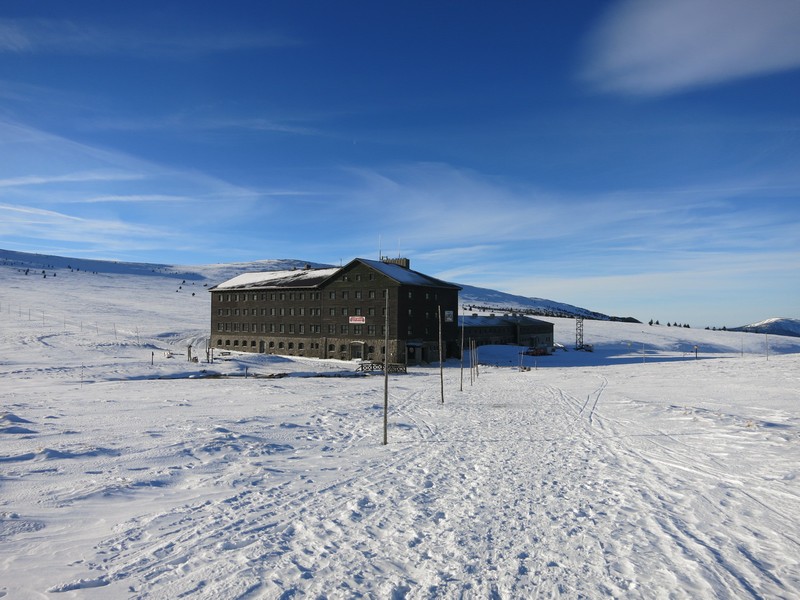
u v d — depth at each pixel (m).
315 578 8.26
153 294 169.88
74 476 13.80
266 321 89.38
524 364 78.38
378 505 12.31
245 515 11.36
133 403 30.39
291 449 18.86
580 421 25.86
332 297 81.69
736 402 29.77
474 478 15.05
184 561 8.83
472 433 22.77
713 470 15.62
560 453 18.56
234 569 8.51
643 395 35.38
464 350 94.19
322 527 10.73
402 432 22.97
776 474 14.87
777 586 8.23
